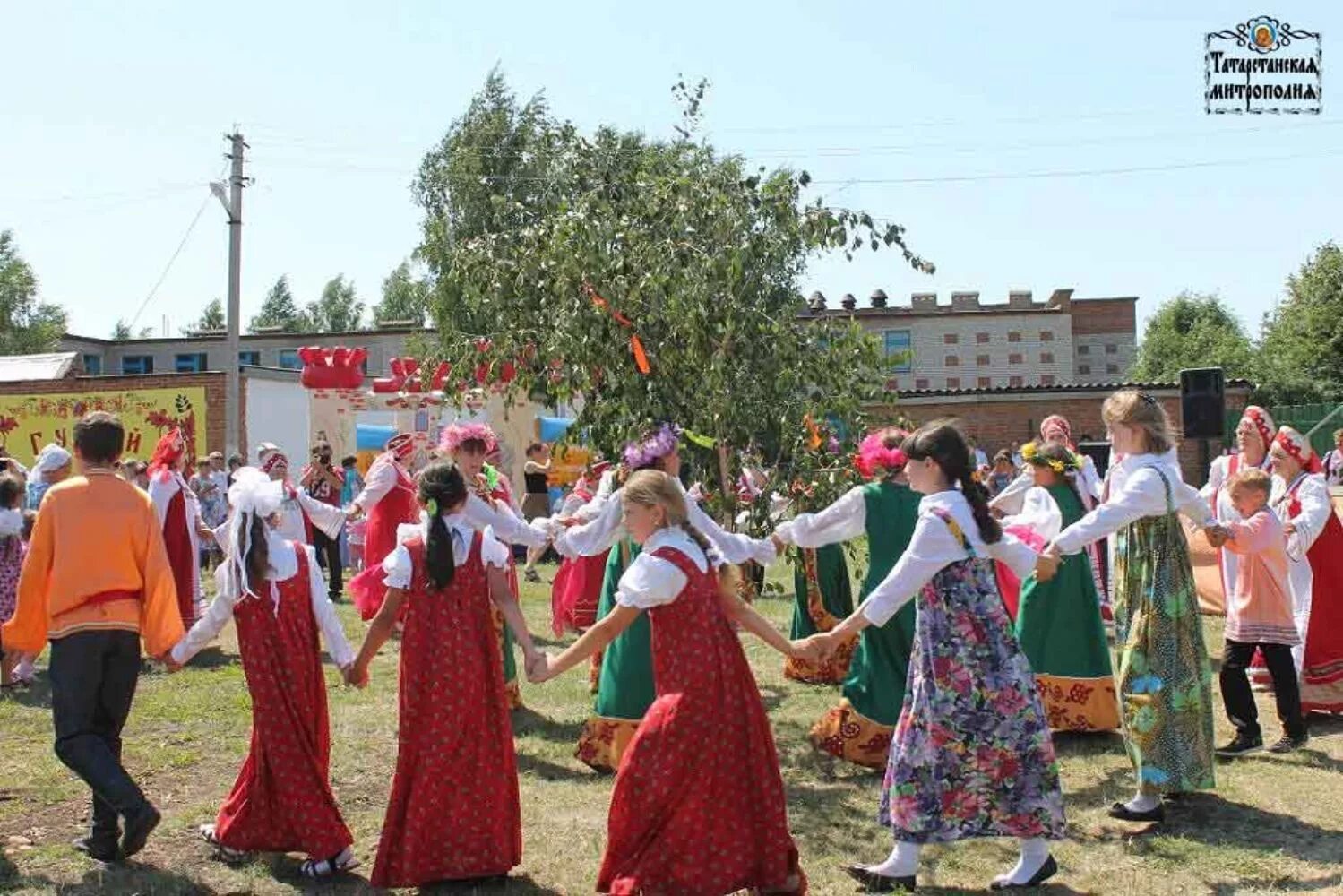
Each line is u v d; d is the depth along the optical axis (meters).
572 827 5.14
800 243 6.35
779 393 6.50
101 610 4.62
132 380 21.20
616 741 5.82
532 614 11.57
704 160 6.77
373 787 5.80
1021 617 6.57
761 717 4.04
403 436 9.62
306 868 4.55
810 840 4.96
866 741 5.80
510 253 6.67
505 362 6.83
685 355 6.37
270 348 41.56
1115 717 6.46
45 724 7.21
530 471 14.95
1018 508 7.50
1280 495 6.92
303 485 12.88
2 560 8.15
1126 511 4.91
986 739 4.27
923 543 4.27
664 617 4.04
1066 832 5.04
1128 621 5.19
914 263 6.38
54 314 49.28
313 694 4.62
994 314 39.19
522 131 31.77
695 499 6.22
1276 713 7.00
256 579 4.52
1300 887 4.43
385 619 4.50
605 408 6.31
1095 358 44.16
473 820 4.35
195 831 5.11
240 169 21.33
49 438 21.42
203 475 14.73
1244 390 25.31
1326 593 6.85
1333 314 35.00
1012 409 24.45
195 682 8.25
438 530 4.39
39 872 4.66
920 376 39.28
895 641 5.85
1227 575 6.32
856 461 6.43
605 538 5.76
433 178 31.89
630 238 6.28
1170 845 4.87
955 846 4.91
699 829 3.87
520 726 7.01
